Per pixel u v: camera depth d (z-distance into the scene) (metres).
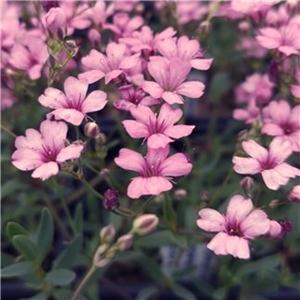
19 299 0.18
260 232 0.13
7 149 0.19
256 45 0.21
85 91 0.14
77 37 0.19
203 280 0.18
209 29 0.17
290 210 0.16
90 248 0.17
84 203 0.19
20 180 0.19
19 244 0.15
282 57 0.16
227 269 0.18
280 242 0.18
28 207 0.19
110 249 0.13
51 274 0.15
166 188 0.13
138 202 0.18
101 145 0.16
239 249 0.12
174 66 0.14
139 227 0.13
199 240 0.17
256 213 0.13
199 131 0.21
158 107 0.15
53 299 0.17
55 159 0.13
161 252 0.18
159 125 0.13
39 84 0.19
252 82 0.19
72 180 0.20
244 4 0.16
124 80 0.14
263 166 0.14
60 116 0.13
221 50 0.23
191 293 0.17
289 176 0.13
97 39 0.16
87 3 0.17
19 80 0.17
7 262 0.16
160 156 0.13
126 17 0.17
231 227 0.13
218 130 0.22
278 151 0.14
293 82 0.17
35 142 0.13
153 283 0.18
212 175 0.19
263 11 0.16
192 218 0.17
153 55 0.15
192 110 0.23
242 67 0.24
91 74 0.14
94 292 0.17
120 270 0.19
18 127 0.19
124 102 0.14
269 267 0.17
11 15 0.17
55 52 0.14
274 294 0.18
